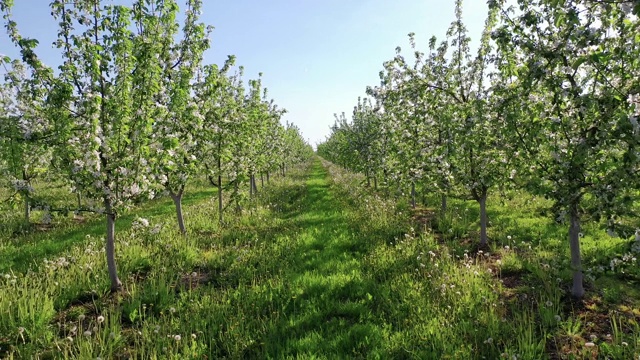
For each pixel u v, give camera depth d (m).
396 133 11.80
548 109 5.70
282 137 25.52
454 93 9.59
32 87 6.11
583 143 4.79
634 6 3.54
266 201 18.81
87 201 6.68
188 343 5.03
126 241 9.76
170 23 7.64
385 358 4.55
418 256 7.77
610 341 4.81
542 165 5.93
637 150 4.27
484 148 7.56
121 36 6.23
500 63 6.53
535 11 5.65
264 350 4.88
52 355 4.88
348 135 23.41
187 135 8.41
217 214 14.20
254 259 8.54
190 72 8.66
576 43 4.89
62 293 6.66
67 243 10.98
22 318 5.36
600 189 4.94
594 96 4.95
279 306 6.18
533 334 4.91
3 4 5.77
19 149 6.95
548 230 10.05
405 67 10.10
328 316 5.90
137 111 6.29
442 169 9.20
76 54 6.29
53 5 6.08
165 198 20.97
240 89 15.28
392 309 5.82
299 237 10.62
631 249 4.85
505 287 6.74
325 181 30.61
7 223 14.21
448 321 5.23
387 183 13.69
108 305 6.41
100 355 4.58
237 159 13.52
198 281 7.65
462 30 9.46
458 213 12.78
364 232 10.64
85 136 6.28
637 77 4.82
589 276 5.68
